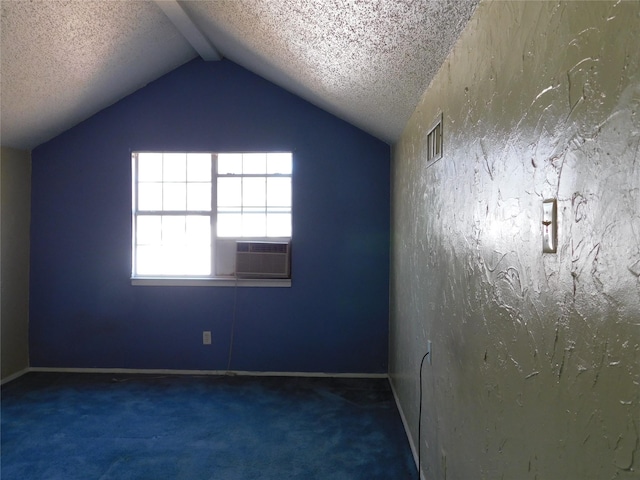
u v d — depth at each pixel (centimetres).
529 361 103
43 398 389
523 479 107
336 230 448
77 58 334
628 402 65
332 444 311
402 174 354
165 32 369
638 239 63
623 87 67
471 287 154
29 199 454
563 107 86
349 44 219
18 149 438
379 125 374
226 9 274
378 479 267
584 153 78
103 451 300
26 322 455
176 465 283
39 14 267
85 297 455
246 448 305
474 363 150
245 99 448
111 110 451
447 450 193
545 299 94
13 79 321
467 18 154
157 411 364
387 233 446
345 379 441
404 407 336
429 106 235
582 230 79
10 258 430
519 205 109
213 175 457
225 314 454
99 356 457
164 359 456
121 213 453
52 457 292
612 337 70
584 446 78
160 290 455
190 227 461
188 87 449
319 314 451
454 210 179
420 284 266
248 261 448
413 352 292
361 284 449
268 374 452
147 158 461
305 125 448
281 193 458
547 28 94
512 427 115
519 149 109
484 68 139
